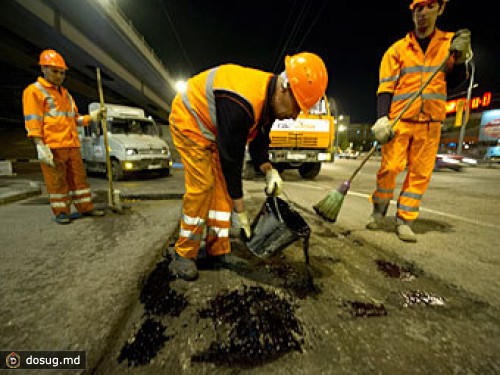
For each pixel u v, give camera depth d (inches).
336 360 38.6
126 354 39.4
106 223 100.7
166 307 50.9
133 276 58.7
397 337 43.4
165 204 139.6
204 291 56.6
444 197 175.3
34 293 51.9
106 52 589.9
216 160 65.3
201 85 57.5
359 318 48.2
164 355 39.2
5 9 356.2
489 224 105.6
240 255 75.7
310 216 117.6
